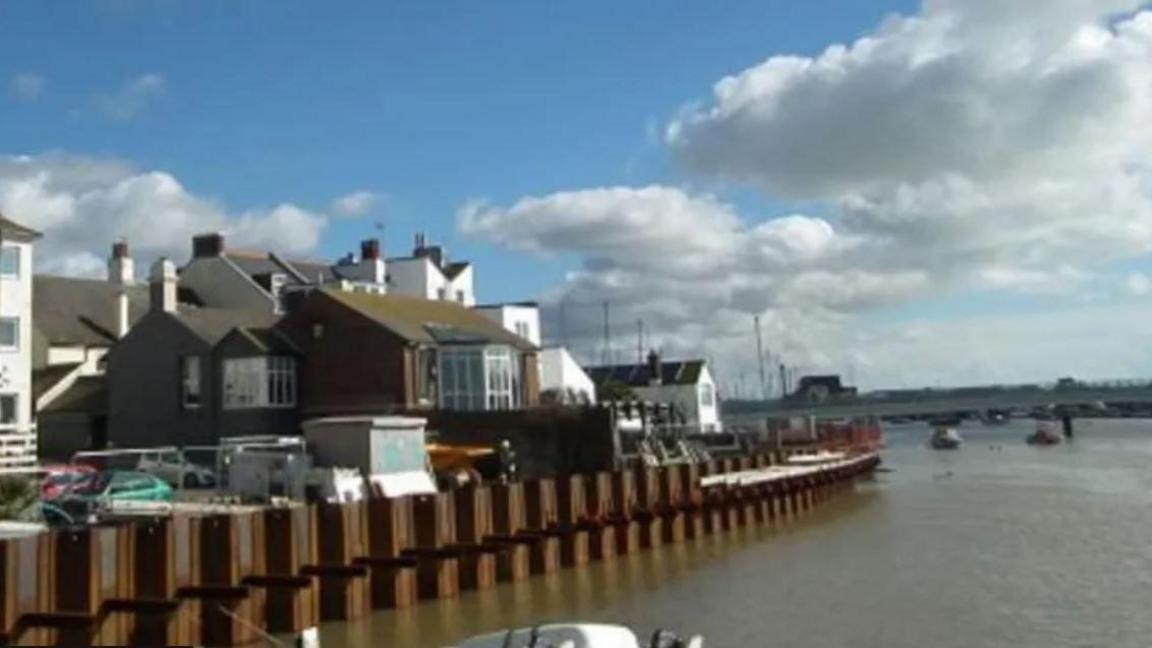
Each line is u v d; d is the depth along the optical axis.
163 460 41.59
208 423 50.41
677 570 32.84
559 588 29.41
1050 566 32.16
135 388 52.00
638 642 17.86
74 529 21.17
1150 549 35.12
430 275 76.19
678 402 89.69
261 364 49.94
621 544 35.81
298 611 23.05
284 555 23.30
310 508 24.31
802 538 41.25
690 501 40.50
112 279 66.69
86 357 58.94
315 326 51.56
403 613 25.62
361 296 54.06
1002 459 92.56
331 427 36.22
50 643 19.67
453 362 52.28
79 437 53.03
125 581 20.83
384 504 26.06
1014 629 23.59
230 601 21.81
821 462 58.00
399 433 36.94
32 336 54.72
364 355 50.44
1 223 47.53
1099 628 23.59
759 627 23.97
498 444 44.66
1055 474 71.31
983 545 37.12
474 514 28.67
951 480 69.50
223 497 32.31
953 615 25.14
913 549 36.78
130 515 26.61
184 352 51.31
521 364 57.75
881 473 78.94
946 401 145.12
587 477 34.44
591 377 94.50
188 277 65.31
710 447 66.38
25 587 19.69
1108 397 141.88
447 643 22.66
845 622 24.45
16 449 37.03
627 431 48.69
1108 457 90.31
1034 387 156.12
